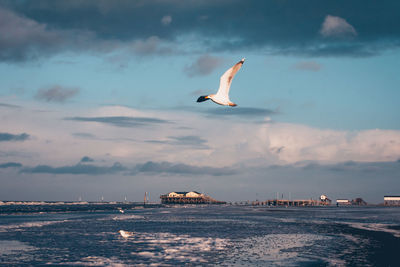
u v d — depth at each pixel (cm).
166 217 8738
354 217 9144
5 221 7131
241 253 3334
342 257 3138
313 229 5597
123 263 2900
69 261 2966
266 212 12669
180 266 2802
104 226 5962
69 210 14150
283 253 3338
